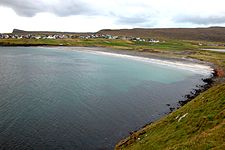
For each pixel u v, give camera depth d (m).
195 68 158.38
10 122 56.06
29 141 47.25
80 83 103.44
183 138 33.12
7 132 50.69
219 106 36.78
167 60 198.12
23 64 158.50
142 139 41.22
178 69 154.38
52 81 105.88
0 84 96.38
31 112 63.62
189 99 81.50
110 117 62.47
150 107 72.56
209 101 40.81
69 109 67.50
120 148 43.22
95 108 69.38
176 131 36.38
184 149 27.70
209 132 29.16
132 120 61.06
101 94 85.88
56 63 169.38
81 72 133.38
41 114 62.41
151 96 86.00
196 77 127.31
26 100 74.62
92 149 45.62
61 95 82.25
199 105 41.28
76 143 47.47
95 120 59.84
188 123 36.53
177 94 89.88
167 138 35.66
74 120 59.19
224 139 26.09
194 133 32.94
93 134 51.88
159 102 78.44
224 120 31.12
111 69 148.62
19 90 87.31
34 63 165.38
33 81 104.62
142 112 67.62
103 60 195.00
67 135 50.75
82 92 87.56
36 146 45.44
